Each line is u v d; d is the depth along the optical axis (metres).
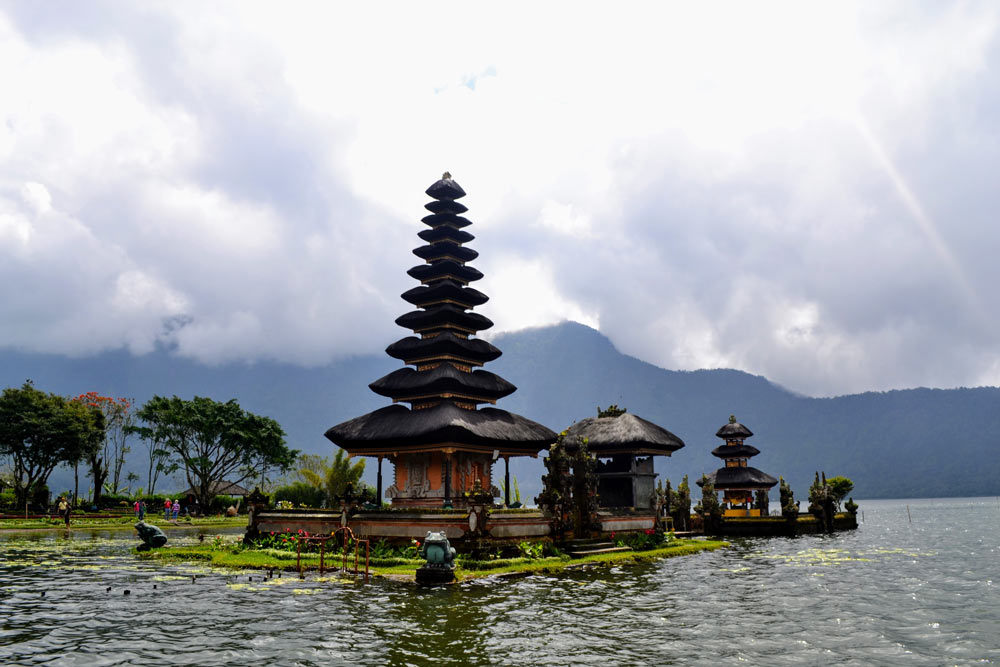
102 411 84.25
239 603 22.06
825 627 19.47
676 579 29.80
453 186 46.75
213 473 87.38
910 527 84.00
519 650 16.33
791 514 63.97
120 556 37.41
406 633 17.92
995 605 23.36
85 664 14.94
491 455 42.97
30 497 76.25
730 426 73.25
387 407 43.31
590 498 41.69
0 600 22.72
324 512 38.06
